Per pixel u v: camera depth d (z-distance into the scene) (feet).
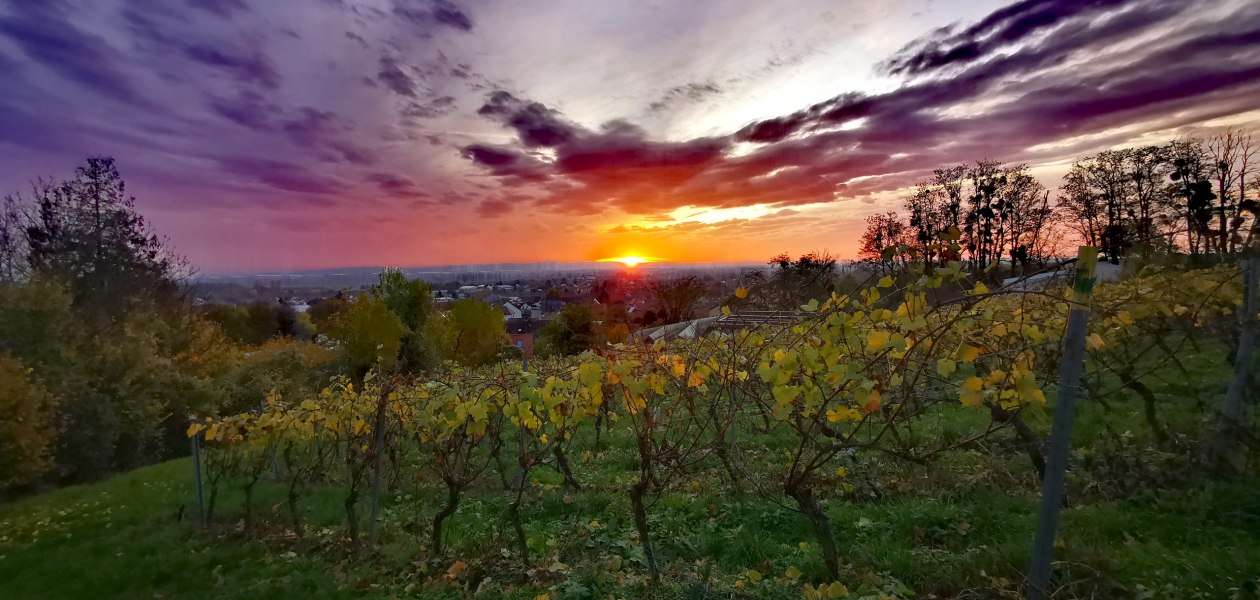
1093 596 9.49
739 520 14.71
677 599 10.80
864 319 11.13
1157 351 19.56
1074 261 8.63
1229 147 65.10
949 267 9.16
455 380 17.07
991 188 105.29
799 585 11.09
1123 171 80.12
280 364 63.62
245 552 17.03
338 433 21.58
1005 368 11.03
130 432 44.83
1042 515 8.85
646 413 12.39
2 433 32.65
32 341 41.34
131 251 74.59
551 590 12.05
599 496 18.40
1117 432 16.81
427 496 21.11
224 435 21.27
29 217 71.36
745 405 14.74
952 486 15.20
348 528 18.43
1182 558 10.14
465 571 13.98
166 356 57.11
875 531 13.19
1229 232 17.17
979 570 10.66
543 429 19.07
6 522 24.58
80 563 17.06
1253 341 13.55
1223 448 13.25
